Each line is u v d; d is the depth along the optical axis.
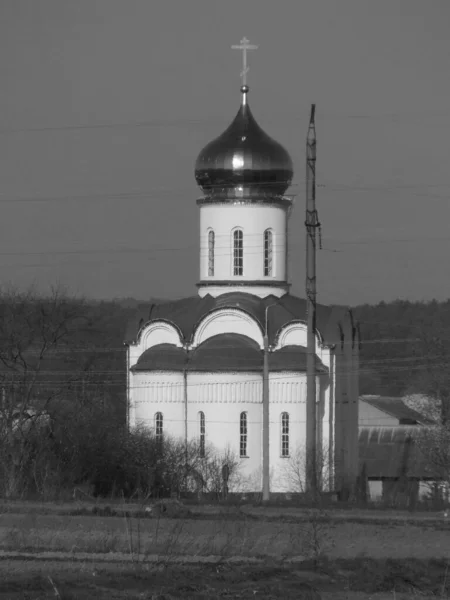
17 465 154.25
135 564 96.12
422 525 119.94
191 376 186.25
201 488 173.75
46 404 176.00
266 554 103.06
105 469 167.38
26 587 87.31
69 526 113.94
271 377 185.75
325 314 193.50
